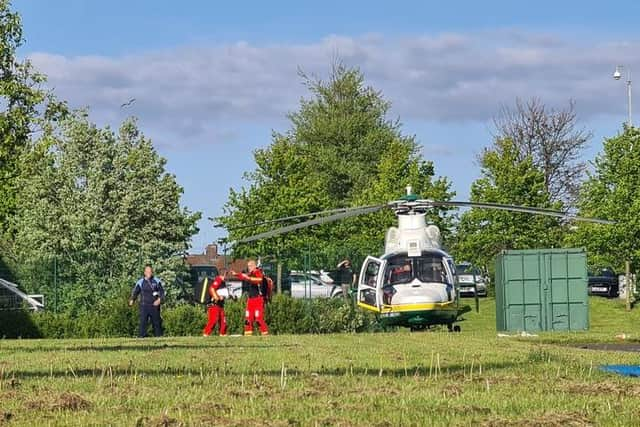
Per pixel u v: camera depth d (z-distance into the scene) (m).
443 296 42.31
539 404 13.58
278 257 51.50
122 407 13.29
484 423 11.86
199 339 32.91
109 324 46.94
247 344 28.55
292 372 18.52
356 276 49.41
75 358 22.31
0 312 46.94
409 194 43.38
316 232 80.50
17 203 67.50
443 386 15.74
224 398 14.26
